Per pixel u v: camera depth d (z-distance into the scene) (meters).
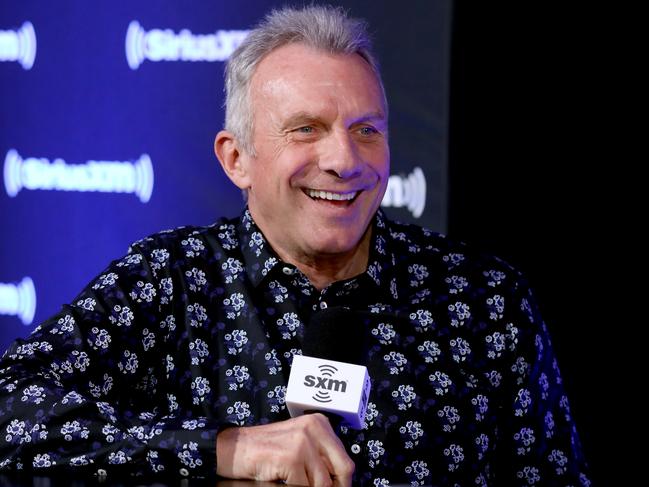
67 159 4.34
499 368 2.58
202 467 2.08
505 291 2.65
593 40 3.68
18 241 4.42
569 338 3.74
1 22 4.41
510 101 3.69
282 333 2.55
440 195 3.63
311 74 2.43
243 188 2.65
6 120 4.41
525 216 3.71
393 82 3.68
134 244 2.68
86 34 4.28
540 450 2.57
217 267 2.63
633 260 3.70
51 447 2.16
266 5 3.97
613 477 3.72
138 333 2.55
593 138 3.69
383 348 2.53
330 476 2.02
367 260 2.63
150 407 2.58
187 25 4.11
